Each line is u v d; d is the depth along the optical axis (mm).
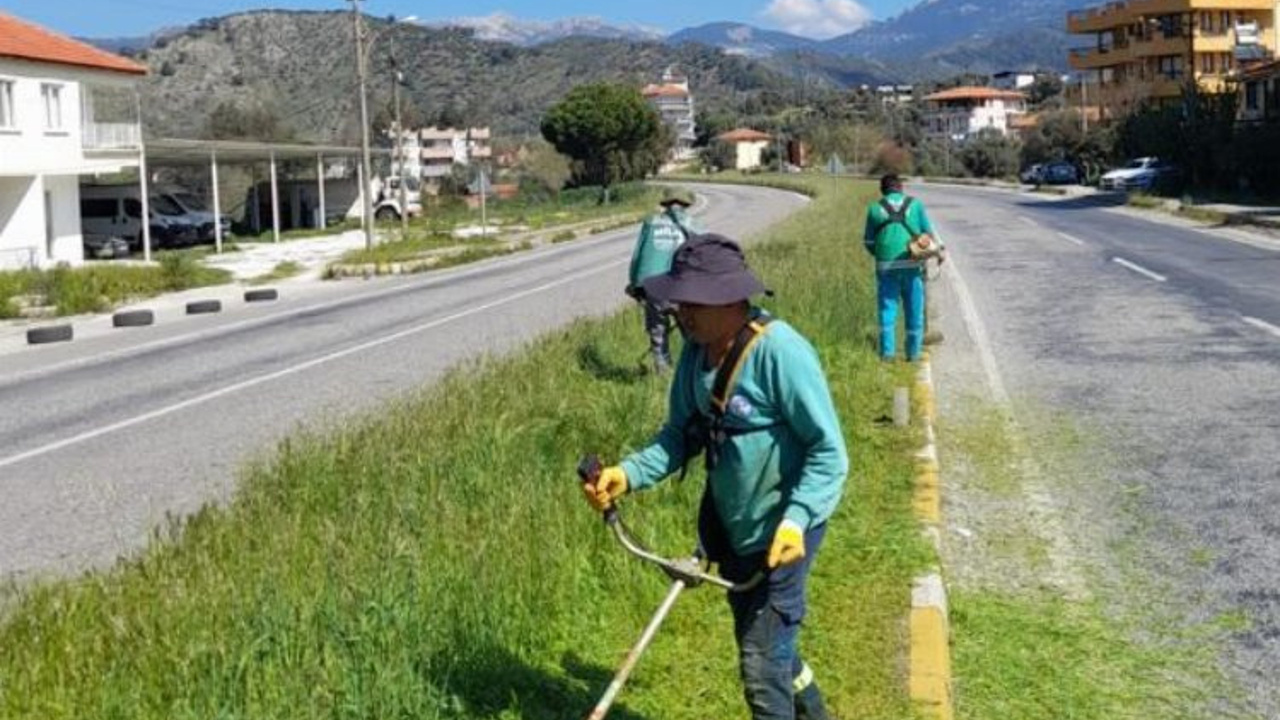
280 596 4938
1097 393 11328
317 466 7527
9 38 38906
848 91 173375
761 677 3887
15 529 8031
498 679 4770
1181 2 79000
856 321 13633
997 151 92562
